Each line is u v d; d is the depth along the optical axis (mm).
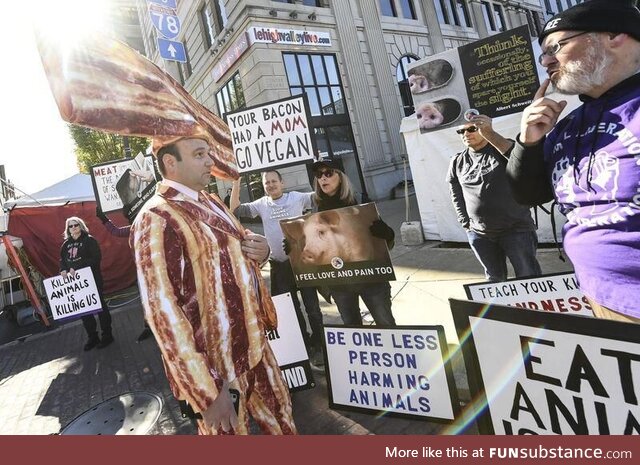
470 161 2508
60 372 4344
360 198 12836
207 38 13461
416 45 15328
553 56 1196
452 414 2012
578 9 1117
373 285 2443
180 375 1247
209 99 14117
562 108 1230
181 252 1340
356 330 2312
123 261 9273
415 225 6191
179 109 1601
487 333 1216
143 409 3037
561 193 1289
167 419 2830
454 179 2691
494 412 1225
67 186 11977
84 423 2994
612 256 1121
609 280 1143
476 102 4457
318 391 2730
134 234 1352
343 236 2232
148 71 1456
